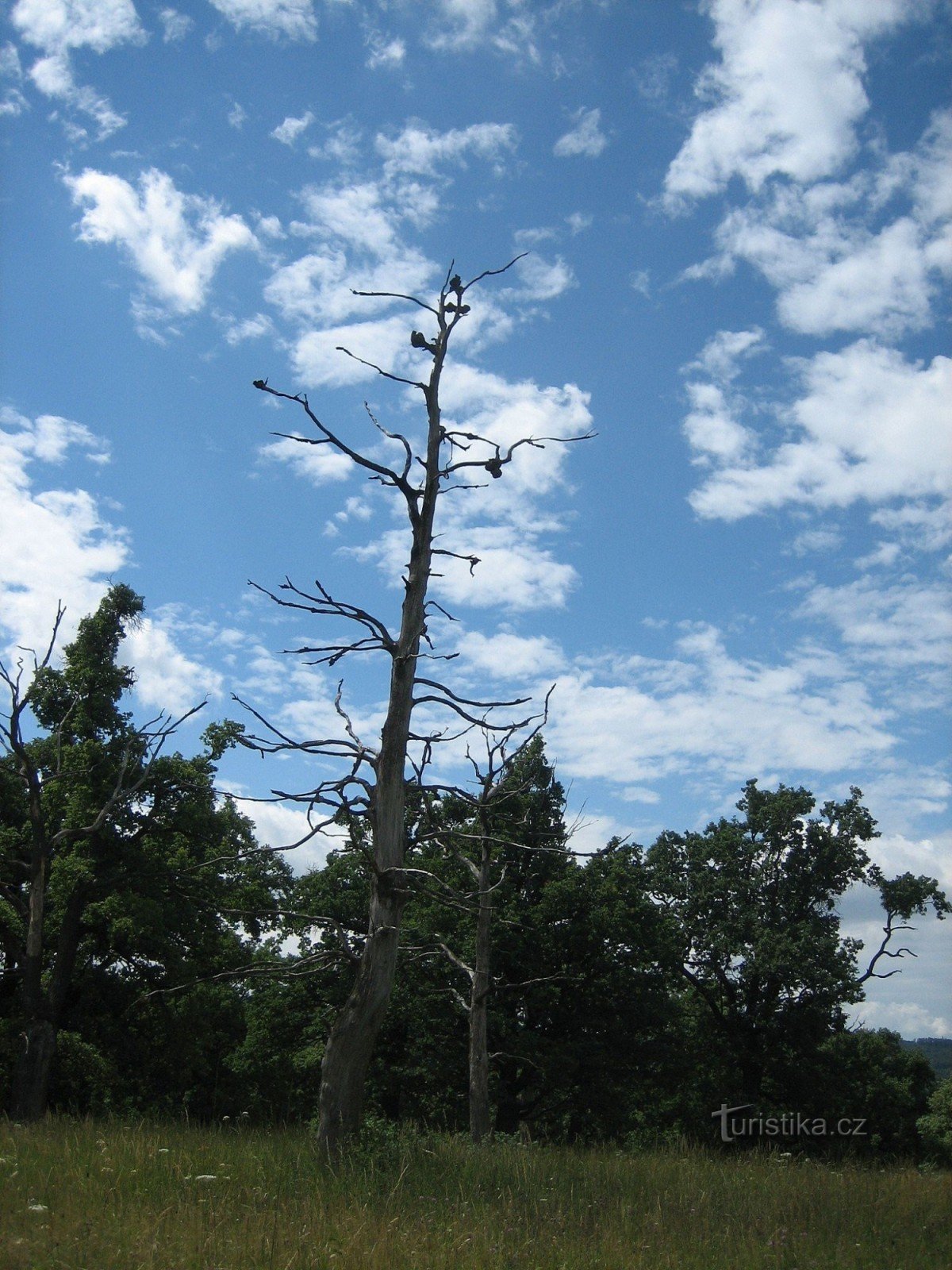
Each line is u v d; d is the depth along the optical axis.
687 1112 40.91
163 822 28.27
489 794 19.09
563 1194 9.97
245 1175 9.74
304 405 11.88
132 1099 31.97
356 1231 7.24
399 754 11.80
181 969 28.28
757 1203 9.95
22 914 25.27
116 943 28.72
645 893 37.59
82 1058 27.38
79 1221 7.11
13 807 28.86
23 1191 8.12
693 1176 11.81
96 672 28.75
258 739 11.40
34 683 28.78
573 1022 35.31
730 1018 42.69
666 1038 36.34
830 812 43.91
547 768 22.53
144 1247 6.58
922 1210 9.95
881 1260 7.94
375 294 12.56
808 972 39.69
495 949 33.31
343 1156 10.44
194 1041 30.08
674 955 37.28
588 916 34.91
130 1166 9.55
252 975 11.48
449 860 32.94
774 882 43.69
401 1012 33.88
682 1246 8.03
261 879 31.22
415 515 12.44
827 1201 10.23
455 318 12.98
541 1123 37.25
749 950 40.69
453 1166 10.92
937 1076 57.84
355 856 32.94
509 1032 34.16
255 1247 6.70
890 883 41.91
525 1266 6.99
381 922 11.43
